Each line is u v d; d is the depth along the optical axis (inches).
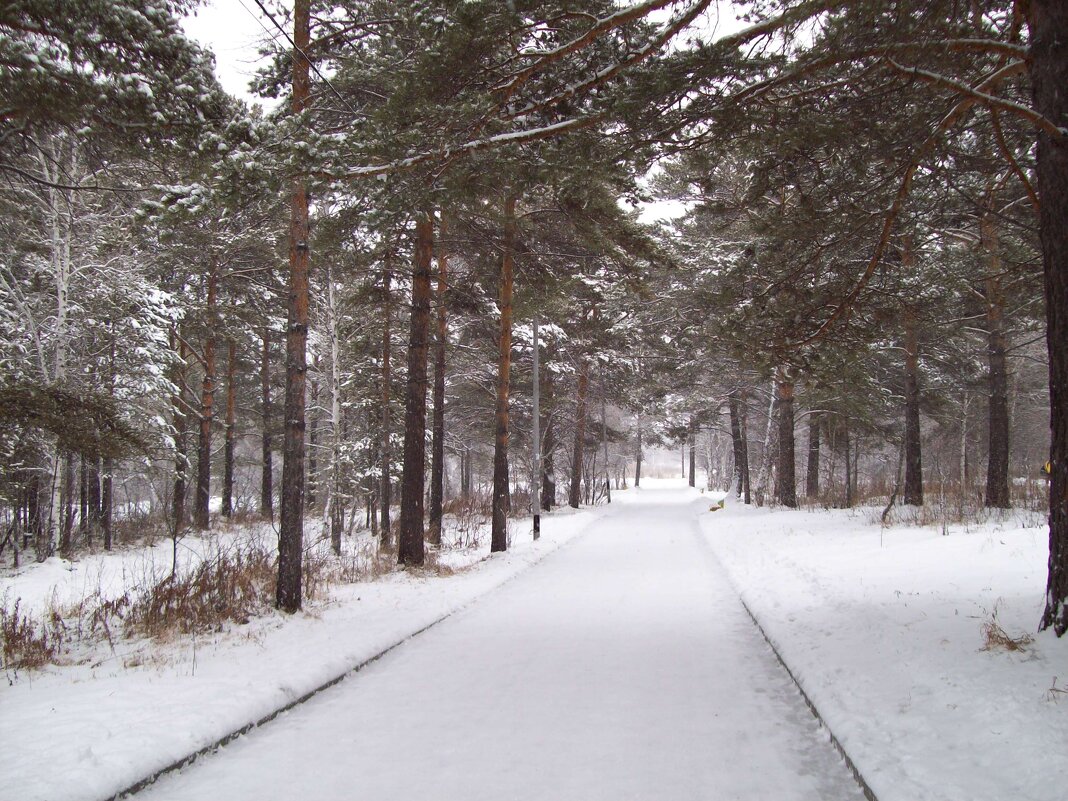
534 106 277.0
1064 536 227.9
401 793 169.9
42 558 682.2
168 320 800.9
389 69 376.8
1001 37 273.1
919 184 328.5
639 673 277.9
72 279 719.1
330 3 432.8
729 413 1546.5
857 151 299.0
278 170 264.2
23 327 672.4
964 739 175.8
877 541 576.7
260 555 485.1
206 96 263.7
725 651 314.2
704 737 206.8
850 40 233.8
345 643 309.9
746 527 850.8
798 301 359.6
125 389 732.7
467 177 294.4
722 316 389.4
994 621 269.4
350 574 535.8
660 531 974.4
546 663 295.3
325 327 928.9
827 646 284.0
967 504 741.3
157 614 352.8
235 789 174.4
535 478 855.7
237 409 1283.2
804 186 335.3
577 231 546.6
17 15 232.1
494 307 852.6
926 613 305.7
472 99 267.1
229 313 909.8
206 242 798.5
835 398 888.9
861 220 326.3
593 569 605.6
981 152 321.7
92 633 338.0
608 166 295.4
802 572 482.0
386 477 802.8
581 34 263.6
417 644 338.0
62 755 178.1
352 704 245.1
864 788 166.4
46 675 262.8
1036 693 189.9
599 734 209.5
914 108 288.2
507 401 738.2
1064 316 225.3
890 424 1243.8
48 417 313.6
